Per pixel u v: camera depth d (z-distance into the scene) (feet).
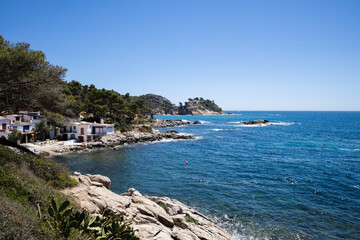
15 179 34.19
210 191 92.84
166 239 42.50
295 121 629.51
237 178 111.04
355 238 60.03
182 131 357.00
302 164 139.85
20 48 67.05
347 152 179.63
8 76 65.87
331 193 90.84
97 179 63.62
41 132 183.83
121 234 31.37
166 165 137.18
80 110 263.70
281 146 209.97
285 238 59.93
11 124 165.68
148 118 483.51
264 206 78.74
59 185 47.44
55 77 75.36
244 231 63.00
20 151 66.54
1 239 20.94
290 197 86.63
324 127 424.05
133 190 69.62
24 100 74.84
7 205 25.70
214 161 148.46
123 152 178.09
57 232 26.89
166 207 62.03
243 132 339.57
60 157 153.58
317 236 60.90
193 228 53.72
